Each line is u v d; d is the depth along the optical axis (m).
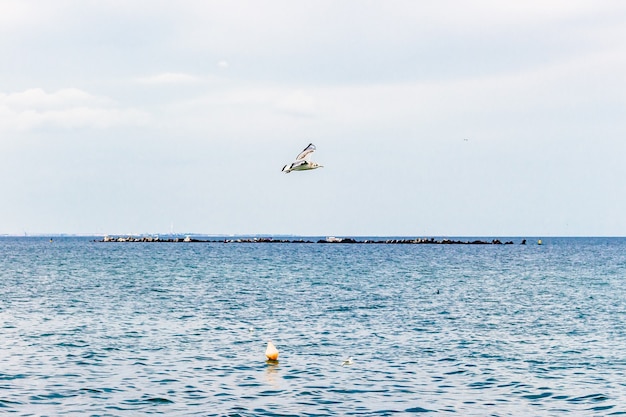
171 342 32.34
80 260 126.62
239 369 26.53
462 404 21.77
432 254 167.62
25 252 174.25
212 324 38.62
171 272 89.56
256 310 45.78
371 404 21.70
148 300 52.00
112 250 194.50
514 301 53.53
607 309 48.06
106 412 20.48
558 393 23.11
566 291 63.38
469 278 81.06
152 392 22.88
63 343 31.61
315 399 22.23
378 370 26.56
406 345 32.16
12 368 26.14
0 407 20.83
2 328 36.16
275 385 24.02
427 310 46.78
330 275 84.81
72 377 24.86
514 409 21.22
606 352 30.39
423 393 23.09
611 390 23.44
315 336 34.66
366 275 85.19
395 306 49.06
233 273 88.00
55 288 62.91
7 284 67.69
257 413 20.56
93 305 48.06
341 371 26.31
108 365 26.97
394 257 147.62
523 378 25.27
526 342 33.12
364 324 39.28
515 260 133.12
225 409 20.94
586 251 193.50
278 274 86.31
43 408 20.84
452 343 32.75
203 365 27.17
